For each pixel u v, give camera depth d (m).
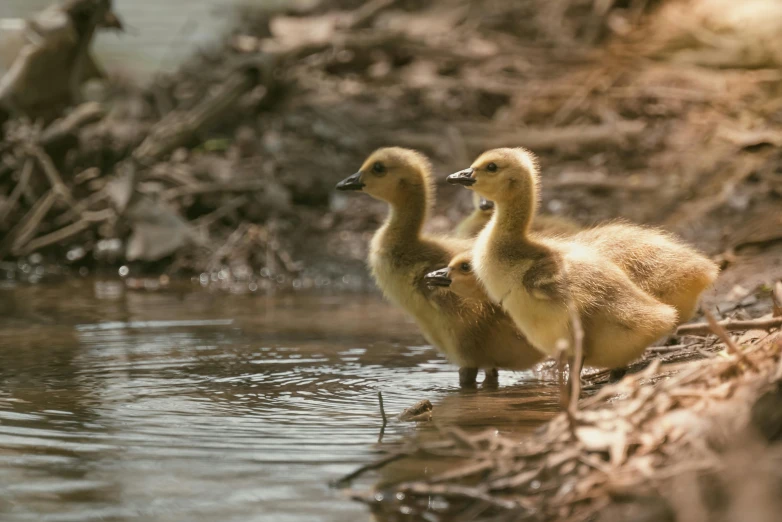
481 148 20.61
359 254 18.08
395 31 25.36
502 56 25.08
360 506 7.15
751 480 6.45
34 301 15.59
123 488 7.52
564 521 6.69
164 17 33.41
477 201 13.48
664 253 10.76
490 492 7.12
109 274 18.17
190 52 27.41
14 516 7.01
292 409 9.72
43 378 10.88
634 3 27.16
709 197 17.41
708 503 6.49
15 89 19.02
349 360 11.98
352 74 24.92
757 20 24.78
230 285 17.28
